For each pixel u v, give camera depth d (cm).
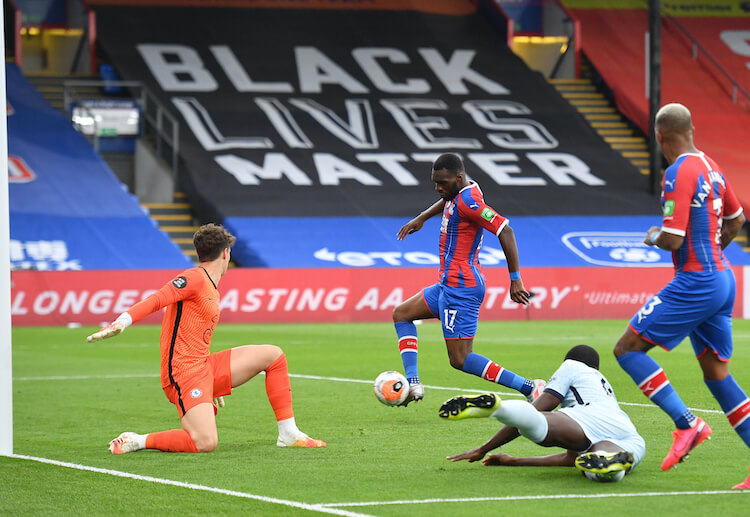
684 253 2256
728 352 2298
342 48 14450
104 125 11744
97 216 10412
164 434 2745
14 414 3603
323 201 11475
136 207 10700
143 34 13938
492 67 14562
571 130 13562
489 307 9369
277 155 12288
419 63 14400
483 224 2912
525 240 10981
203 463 2567
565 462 2422
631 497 2102
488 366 2941
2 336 2692
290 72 13838
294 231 10762
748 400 2302
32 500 2128
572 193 12194
